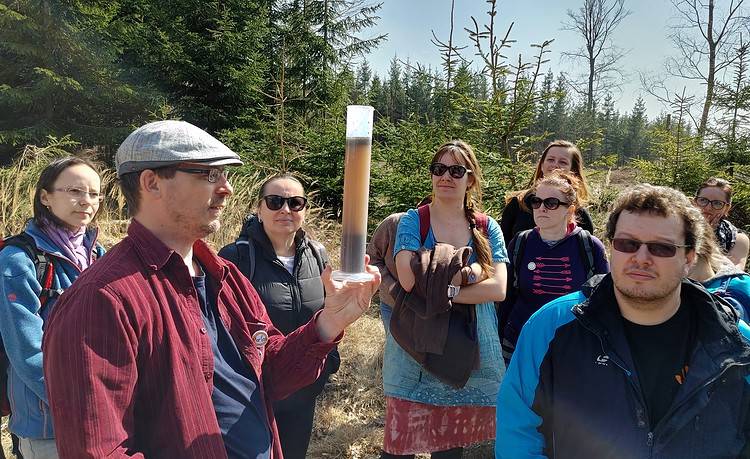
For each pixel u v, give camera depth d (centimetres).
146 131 120
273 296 240
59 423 100
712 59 2086
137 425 112
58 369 100
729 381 131
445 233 248
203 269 138
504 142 568
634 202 138
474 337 236
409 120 686
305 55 1217
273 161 810
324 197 813
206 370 121
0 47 953
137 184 120
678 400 131
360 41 1427
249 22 1076
